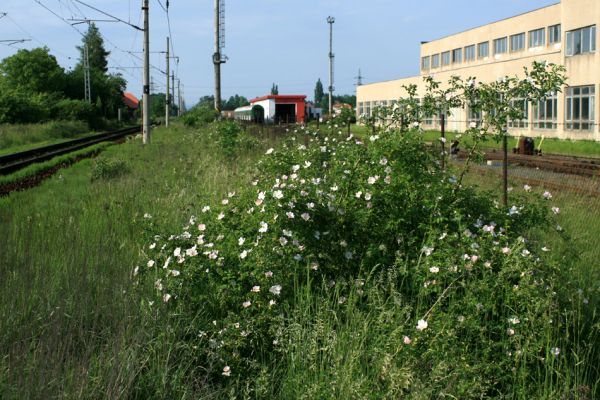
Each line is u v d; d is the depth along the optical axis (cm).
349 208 583
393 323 466
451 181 632
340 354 435
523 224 611
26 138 4625
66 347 431
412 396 392
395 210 571
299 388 427
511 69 4881
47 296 509
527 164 2239
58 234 778
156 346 457
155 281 531
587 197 1239
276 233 536
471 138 676
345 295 532
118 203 1024
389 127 677
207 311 514
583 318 513
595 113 3969
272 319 475
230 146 2034
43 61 9969
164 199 1066
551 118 4459
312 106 6003
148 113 3394
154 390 420
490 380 439
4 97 6050
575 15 4125
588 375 468
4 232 776
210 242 556
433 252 532
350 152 650
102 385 400
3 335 458
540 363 461
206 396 420
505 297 477
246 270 518
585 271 652
